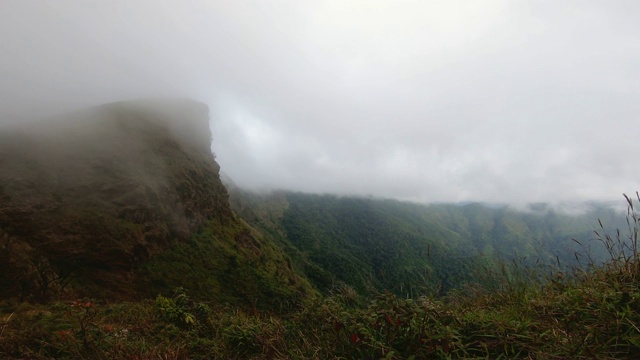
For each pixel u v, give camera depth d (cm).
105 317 914
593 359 253
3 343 572
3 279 3434
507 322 327
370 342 328
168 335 742
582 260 411
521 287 424
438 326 321
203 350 572
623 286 331
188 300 996
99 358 488
